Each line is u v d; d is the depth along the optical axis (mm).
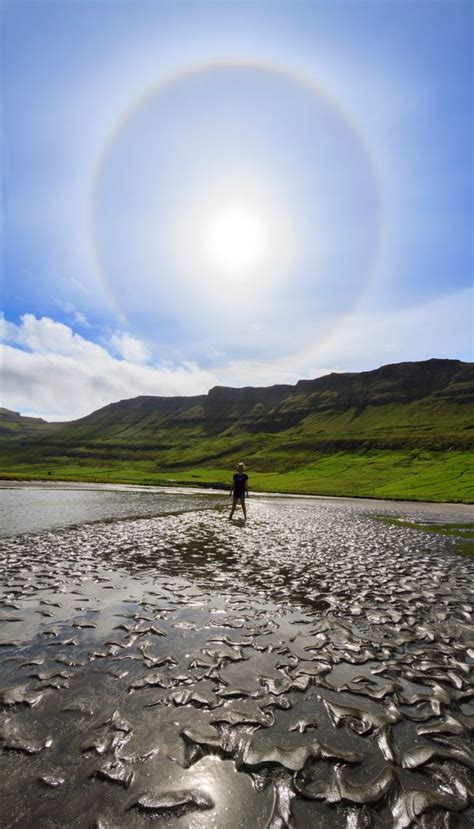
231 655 8094
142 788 4727
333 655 8219
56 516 28844
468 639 9156
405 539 23078
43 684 6848
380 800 4645
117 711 6152
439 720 6168
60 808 4402
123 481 98312
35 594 11352
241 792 4734
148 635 8938
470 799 4715
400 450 149000
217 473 142875
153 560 15836
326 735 5750
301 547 19734
